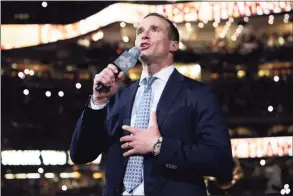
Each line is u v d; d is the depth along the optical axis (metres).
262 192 12.76
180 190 2.76
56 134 14.03
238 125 14.30
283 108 14.45
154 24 2.97
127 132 2.90
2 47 12.67
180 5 12.26
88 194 13.10
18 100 14.08
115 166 2.91
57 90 14.38
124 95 3.06
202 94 2.86
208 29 14.37
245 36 14.57
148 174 2.78
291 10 12.38
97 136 3.04
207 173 2.72
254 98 14.55
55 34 12.86
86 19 12.81
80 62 14.33
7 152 13.27
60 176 13.43
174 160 2.67
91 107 2.99
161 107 2.85
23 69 14.00
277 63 14.66
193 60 14.45
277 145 13.34
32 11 13.08
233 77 14.70
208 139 2.76
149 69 3.00
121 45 14.25
